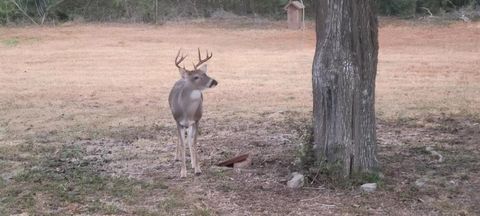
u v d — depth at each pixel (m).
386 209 8.80
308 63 25.33
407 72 22.62
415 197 9.23
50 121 15.34
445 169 10.72
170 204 9.07
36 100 18.14
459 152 11.90
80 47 31.64
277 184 9.92
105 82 21.34
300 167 10.14
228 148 12.50
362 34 9.60
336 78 9.62
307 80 21.28
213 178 10.38
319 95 9.81
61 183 10.11
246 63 25.45
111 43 33.19
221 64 25.25
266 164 11.12
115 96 18.72
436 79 20.98
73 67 25.11
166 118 15.58
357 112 9.72
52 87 20.41
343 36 9.55
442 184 9.82
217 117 15.59
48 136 13.77
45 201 9.24
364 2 9.56
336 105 9.66
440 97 17.75
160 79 21.86
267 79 21.52
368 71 9.73
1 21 44.06
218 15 46.25
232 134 13.77
